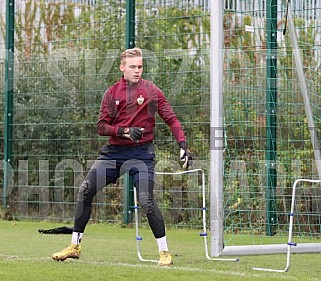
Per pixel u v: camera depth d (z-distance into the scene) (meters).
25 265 7.37
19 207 14.09
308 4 11.95
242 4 11.96
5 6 14.20
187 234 11.92
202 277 6.66
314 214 11.83
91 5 13.84
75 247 7.90
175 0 13.32
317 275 7.33
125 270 7.05
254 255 8.98
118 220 13.13
